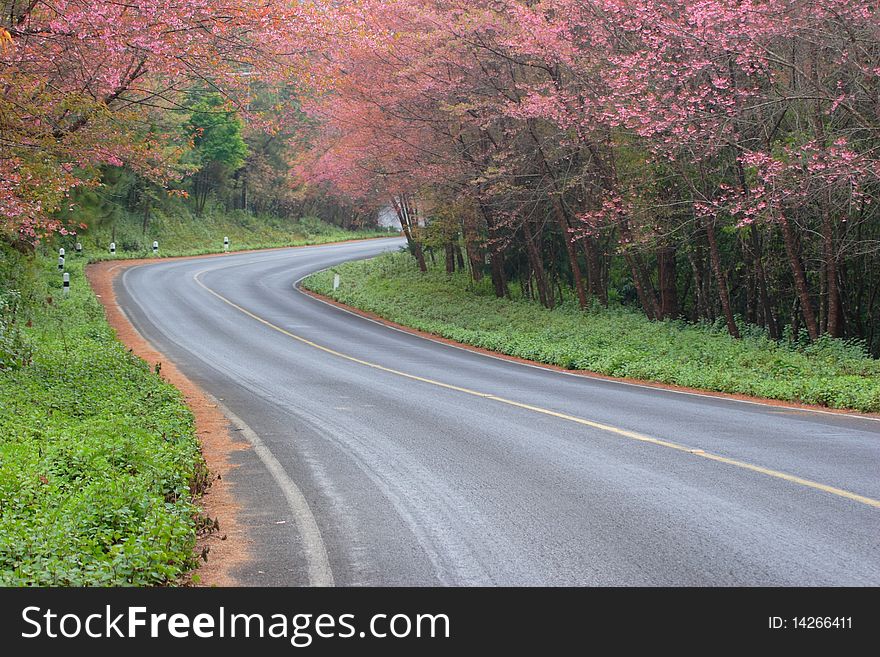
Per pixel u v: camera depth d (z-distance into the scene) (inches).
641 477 408.8
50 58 674.8
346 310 1827.0
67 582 236.8
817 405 756.0
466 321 1659.7
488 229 1851.6
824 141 1043.9
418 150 1736.0
